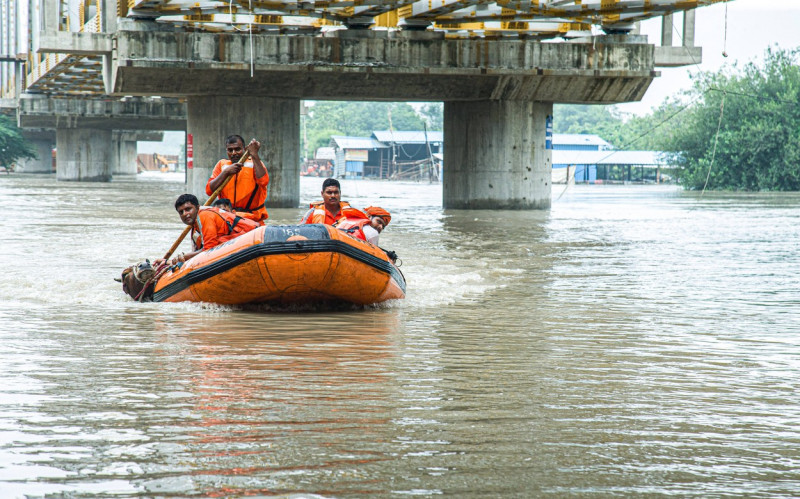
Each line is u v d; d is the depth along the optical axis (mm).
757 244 17719
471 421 4703
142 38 26453
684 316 8922
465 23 29547
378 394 5316
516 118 30156
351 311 9203
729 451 4230
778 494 3654
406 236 18656
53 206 28516
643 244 17562
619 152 91438
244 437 4328
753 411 5016
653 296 10438
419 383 5656
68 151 64375
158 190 46031
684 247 16969
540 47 29016
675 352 6938
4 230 18406
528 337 7598
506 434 4461
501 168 30234
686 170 70500
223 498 3510
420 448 4191
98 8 30344
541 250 16094
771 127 67125
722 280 12031
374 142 106062
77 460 3951
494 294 10539
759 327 8250
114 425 4527
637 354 6836
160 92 27562
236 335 7531
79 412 4785
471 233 19750
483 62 28703
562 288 11125
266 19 28188
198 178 28828
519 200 30516
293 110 29078
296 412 4836
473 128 30359
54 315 8492
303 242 8688
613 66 29391
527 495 3594
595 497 3588
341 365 6238
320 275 8750
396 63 28078
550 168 31125
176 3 25328
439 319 8648
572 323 8422
